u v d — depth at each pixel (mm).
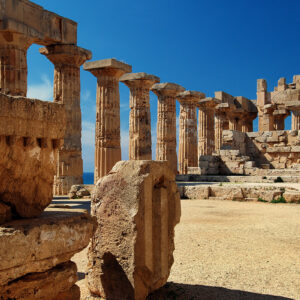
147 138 25031
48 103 4625
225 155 26672
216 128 38562
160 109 28438
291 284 5809
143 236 4977
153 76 25031
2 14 14773
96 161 21781
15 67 15305
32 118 4395
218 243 8398
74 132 19531
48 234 4160
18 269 3854
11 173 4250
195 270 6457
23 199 4391
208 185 18969
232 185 18531
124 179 5090
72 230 4453
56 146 4805
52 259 4215
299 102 31719
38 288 4090
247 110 41469
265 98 40500
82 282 5965
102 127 21625
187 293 5395
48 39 17828
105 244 5180
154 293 5324
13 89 15266
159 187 5270
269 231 9742
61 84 19328
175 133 28766
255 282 5895
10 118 4141
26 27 15656
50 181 4746
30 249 3957
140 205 4973
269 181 21797
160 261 5172
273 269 6539
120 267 5020
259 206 14836
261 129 40250
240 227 10305
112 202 5145
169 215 5562
